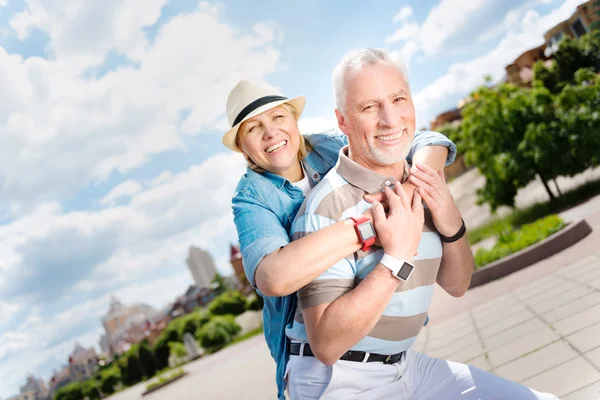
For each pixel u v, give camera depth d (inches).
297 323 68.1
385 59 64.9
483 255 373.4
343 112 66.7
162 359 1515.7
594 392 123.3
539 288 257.1
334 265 62.3
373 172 65.4
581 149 601.9
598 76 676.7
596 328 164.9
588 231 335.6
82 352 3919.8
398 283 60.7
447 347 219.9
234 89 83.7
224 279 2910.9
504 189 665.0
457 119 1665.8
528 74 1232.8
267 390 325.4
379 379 67.8
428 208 70.8
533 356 164.6
